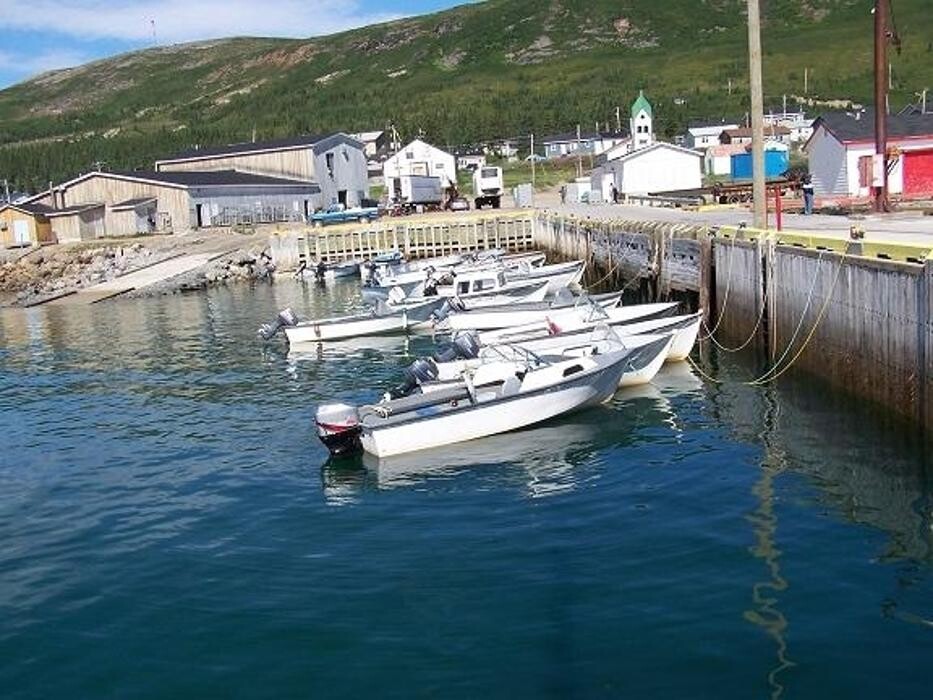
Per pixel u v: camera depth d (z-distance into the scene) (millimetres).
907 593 11281
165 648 11344
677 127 144125
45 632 12016
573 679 9891
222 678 10531
